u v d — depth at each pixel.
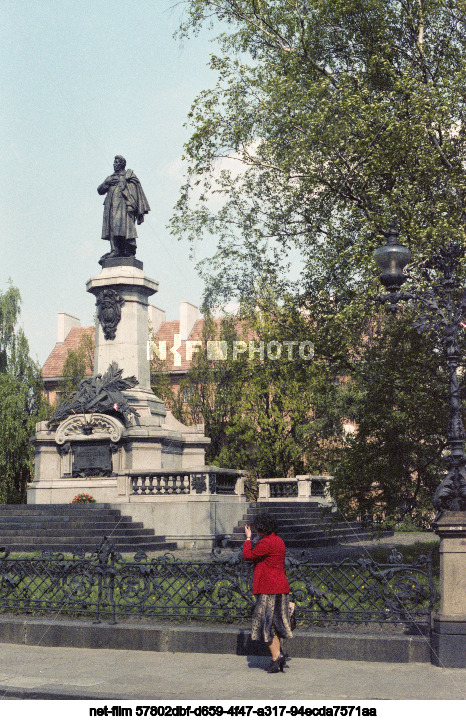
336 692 7.66
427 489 16.91
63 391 46.34
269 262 18.38
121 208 30.66
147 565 10.71
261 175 18.31
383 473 16.30
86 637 10.27
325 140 15.52
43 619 10.85
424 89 14.79
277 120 16.52
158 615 10.76
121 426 28.38
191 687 7.97
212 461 41.97
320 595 9.85
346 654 9.17
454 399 9.58
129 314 30.14
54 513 24.91
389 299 10.55
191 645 9.80
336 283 16.81
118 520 24.38
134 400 29.25
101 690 7.88
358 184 15.80
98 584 10.88
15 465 42.31
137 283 30.09
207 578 10.53
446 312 10.61
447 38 15.67
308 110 16.33
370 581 9.73
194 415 43.56
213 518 24.52
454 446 9.33
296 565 10.07
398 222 14.70
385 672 8.47
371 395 16.77
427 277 15.08
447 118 14.89
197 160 17.92
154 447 27.97
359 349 17.17
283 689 7.81
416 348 15.84
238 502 26.61
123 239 30.83
